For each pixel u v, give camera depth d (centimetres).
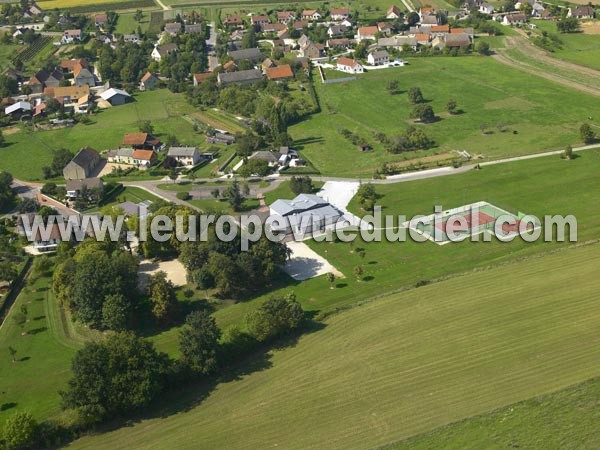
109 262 12812
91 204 18450
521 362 10688
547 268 13538
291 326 11781
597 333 11275
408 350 11181
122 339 10494
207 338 10900
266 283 13800
